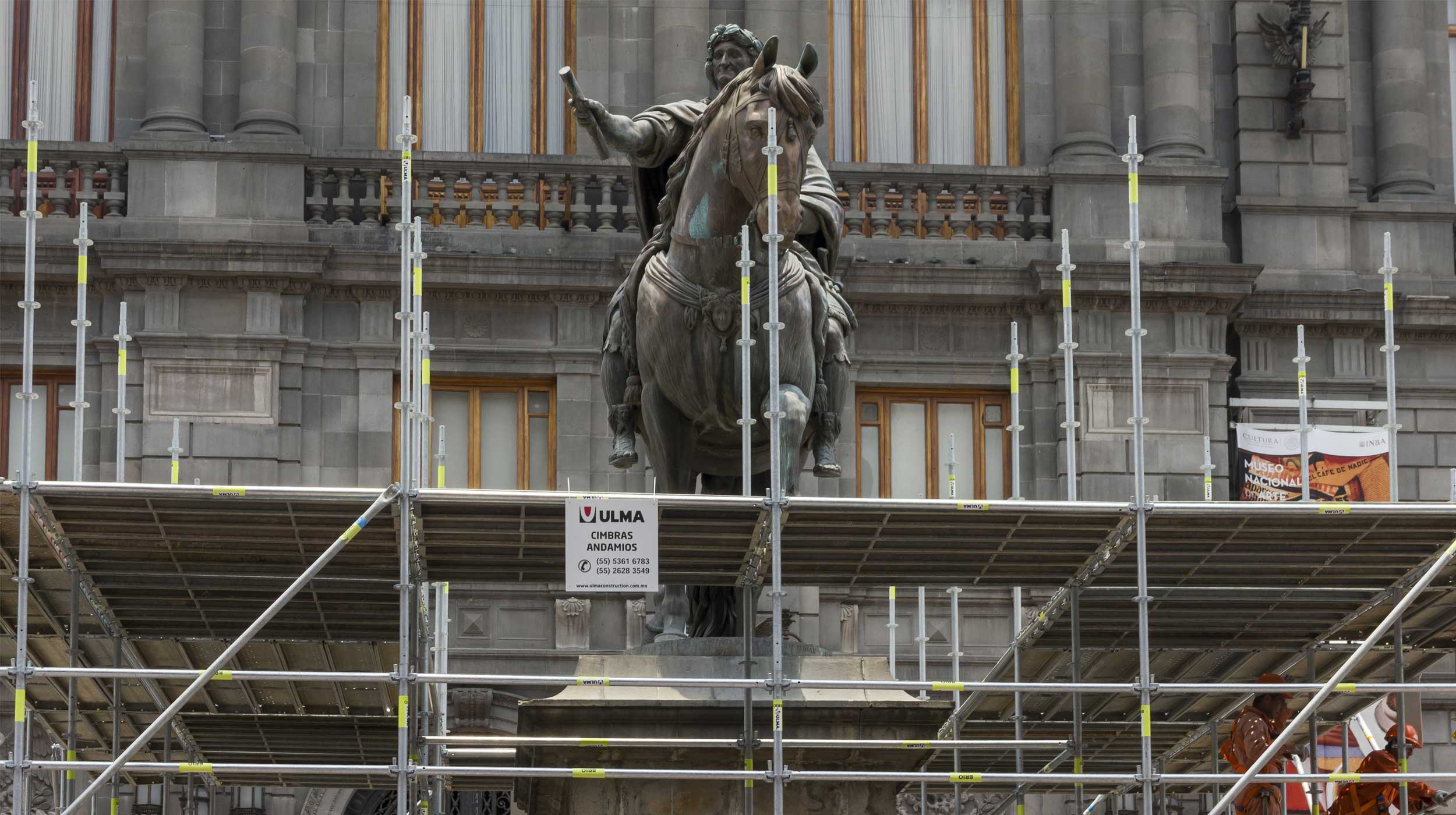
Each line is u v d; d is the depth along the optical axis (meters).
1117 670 20.69
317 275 36.94
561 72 16.36
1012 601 36.62
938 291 38.16
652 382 16.73
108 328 36.81
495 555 17.05
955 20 41.06
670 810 15.70
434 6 40.00
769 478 17.55
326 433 36.94
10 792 34.47
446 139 39.75
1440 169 41.88
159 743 22.91
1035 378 38.12
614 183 38.72
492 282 37.38
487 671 35.56
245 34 38.53
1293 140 40.41
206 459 36.25
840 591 36.34
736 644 16.30
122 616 18.77
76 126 39.16
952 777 15.49
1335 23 40.91
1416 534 16.64
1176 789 25.59
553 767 15.71
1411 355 39.69
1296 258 39.97
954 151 40.78
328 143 39.09
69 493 15.27
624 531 15.48
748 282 15.85
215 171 37.62
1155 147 39.72
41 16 39.34
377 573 17.33
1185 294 38.06
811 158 17.66
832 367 17.25
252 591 18.02
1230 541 16.81
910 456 38.25
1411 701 31.91
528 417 37.78
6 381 36.72
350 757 23.66
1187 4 40.19
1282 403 38.59
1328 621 18.97
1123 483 37.62
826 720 15.80
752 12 40.09
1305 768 24.55
